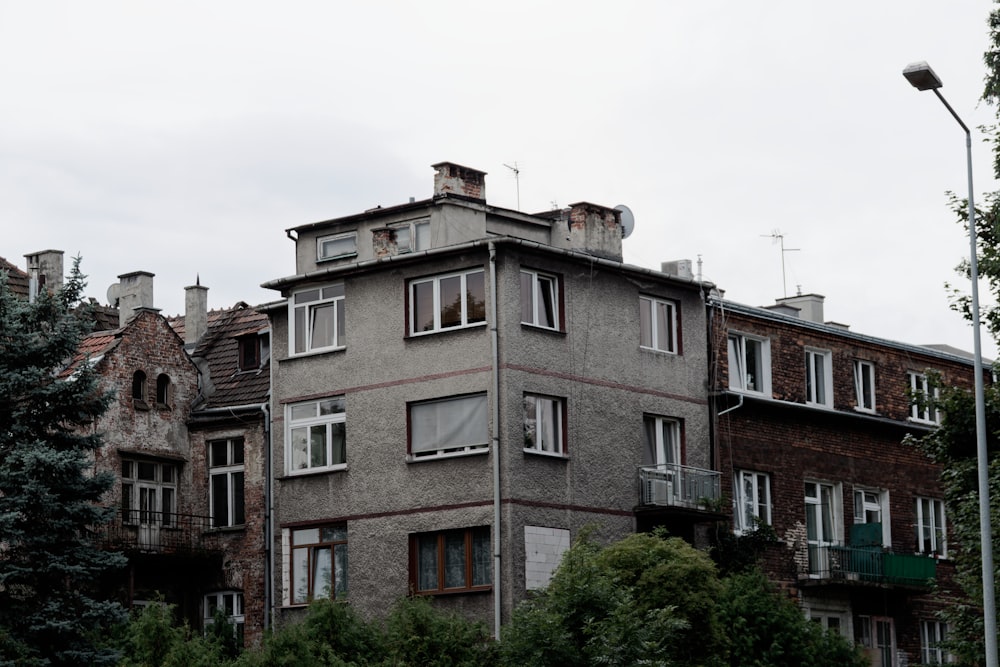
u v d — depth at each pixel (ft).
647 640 102.17
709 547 133.49
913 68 98.68
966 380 180.75
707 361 149.28
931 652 165.78
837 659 134.10
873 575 157.17
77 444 105.70
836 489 160.76
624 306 142.92
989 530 97.81
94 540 125.90
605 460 138.10
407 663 111.65
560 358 136.36
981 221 116.26
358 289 142.00
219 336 156.97
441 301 136.77
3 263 158.20
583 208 148.15
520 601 128.98
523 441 132.36
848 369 164.96
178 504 147.13
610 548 123.85
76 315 107.45
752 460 151.53
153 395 145.48
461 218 146.10
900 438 169.58
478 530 131.64
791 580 152.25
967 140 103.65
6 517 99.76
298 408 144.25
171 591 144.56
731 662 128.16
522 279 135.03
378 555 136.56
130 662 108.58
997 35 117.19
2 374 102.42
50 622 100.78
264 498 144.46
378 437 138.31
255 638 142.41
